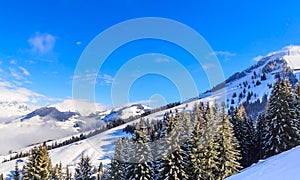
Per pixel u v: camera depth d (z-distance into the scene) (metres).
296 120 33.59
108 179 36.22
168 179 28.66
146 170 28.83
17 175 44.38
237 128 44.00
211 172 32.03
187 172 30.75
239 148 43.38
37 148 39.16
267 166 12.06
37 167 38.25
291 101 34.97
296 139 32.97
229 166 33.19
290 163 11.09
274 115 34.22
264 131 41.53
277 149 33.31
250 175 11.49
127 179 30.03
